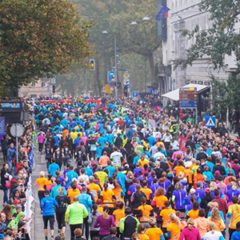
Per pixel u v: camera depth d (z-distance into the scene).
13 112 96.38
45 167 84.69
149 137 80.75
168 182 49.75
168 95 140.88
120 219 39.25
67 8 94.44
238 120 123.12
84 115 121.19
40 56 85.06
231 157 69.38
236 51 105.12
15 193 44.59
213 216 37.72
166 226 39.94
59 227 45.19
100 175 53.22
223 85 106.69
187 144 81.31
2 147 85.19
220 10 107.69
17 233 36.88
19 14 83.88
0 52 81.12
